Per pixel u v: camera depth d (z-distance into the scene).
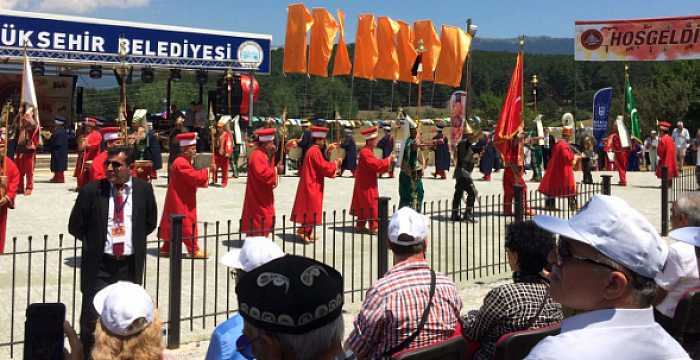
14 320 7.58
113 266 6.41
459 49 29.00
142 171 11.93
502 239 12.85
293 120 30.70
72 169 25.39
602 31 30.20
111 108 35.38
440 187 22.23
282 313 2.24
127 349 3.14
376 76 30.03
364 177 13.14
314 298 2.28
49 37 25.30
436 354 3.96
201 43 28.11
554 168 16.25
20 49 24.92
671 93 46.53
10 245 11.58
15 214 15.00
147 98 44.19
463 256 11.26
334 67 30.00
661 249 2.14
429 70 29.39
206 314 7.56
